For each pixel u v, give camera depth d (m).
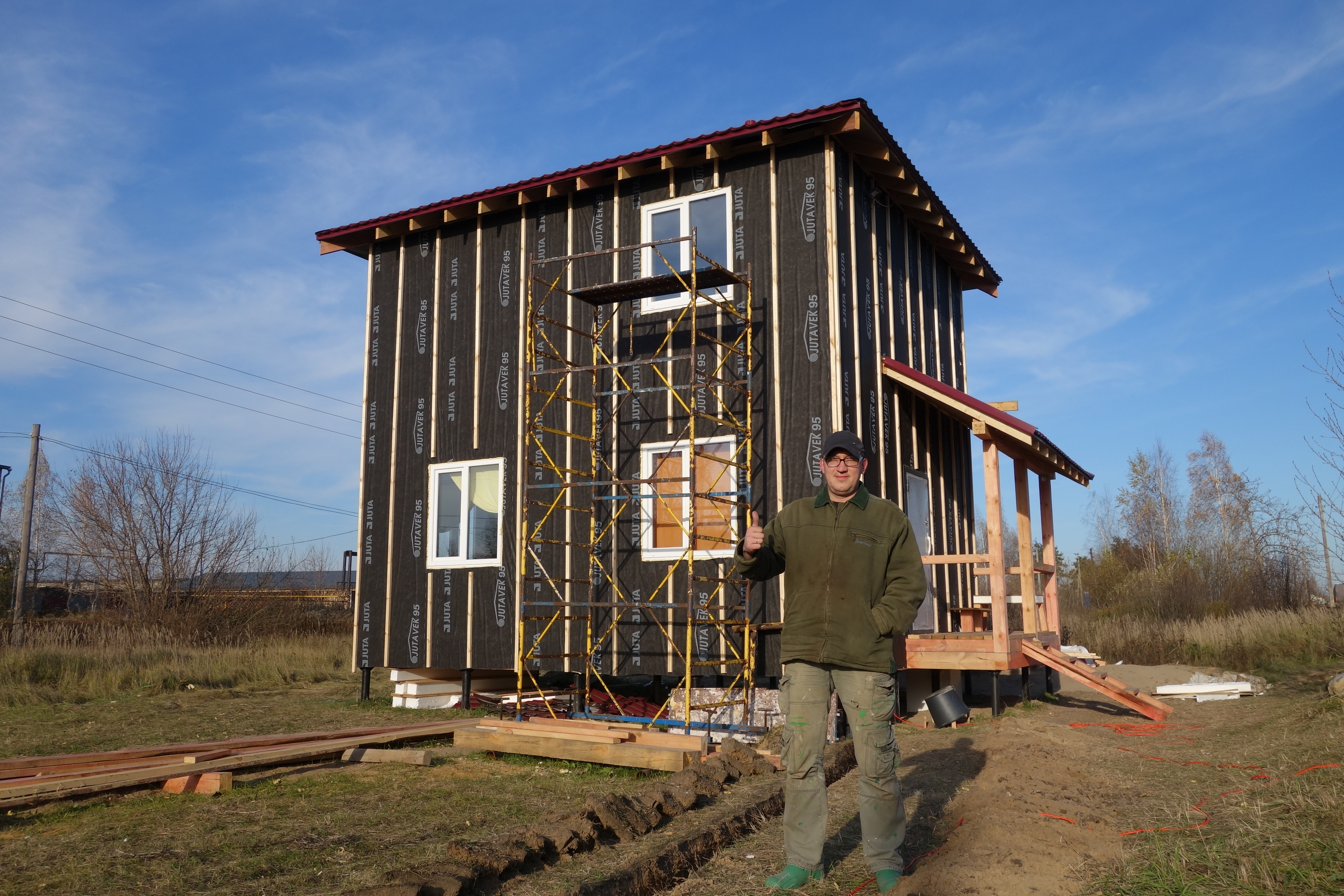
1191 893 3.25
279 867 4.27
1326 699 7.95
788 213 9.47
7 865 4.31
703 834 4.35
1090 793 5.29
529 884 3.84
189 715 10.23
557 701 10.13
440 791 6.00
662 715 9.67
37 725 9.48
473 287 11.23
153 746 8.06
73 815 5.33
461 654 10.65
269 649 16.84
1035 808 4.68
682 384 9.81
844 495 3.87
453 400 11.18
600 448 10.13
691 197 9.98
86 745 8.24
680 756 6.51
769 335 9.40
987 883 3.47
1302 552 19.81
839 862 4.12
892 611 3.71
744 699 8.82
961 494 12.76
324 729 9.14
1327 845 3.52
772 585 8.95
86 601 28.80
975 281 14.08
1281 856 3.51
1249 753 6.30
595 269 10.41
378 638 11.24
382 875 3.88
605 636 9.73
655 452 9.88
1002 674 14.25
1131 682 13.04
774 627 8.83
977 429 9.52
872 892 3.67
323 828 5.00
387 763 6.98
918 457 11.21
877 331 10.26
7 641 16.75
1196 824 4.31
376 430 11.68
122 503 23.38
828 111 9.06
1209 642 15.82
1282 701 9.71
